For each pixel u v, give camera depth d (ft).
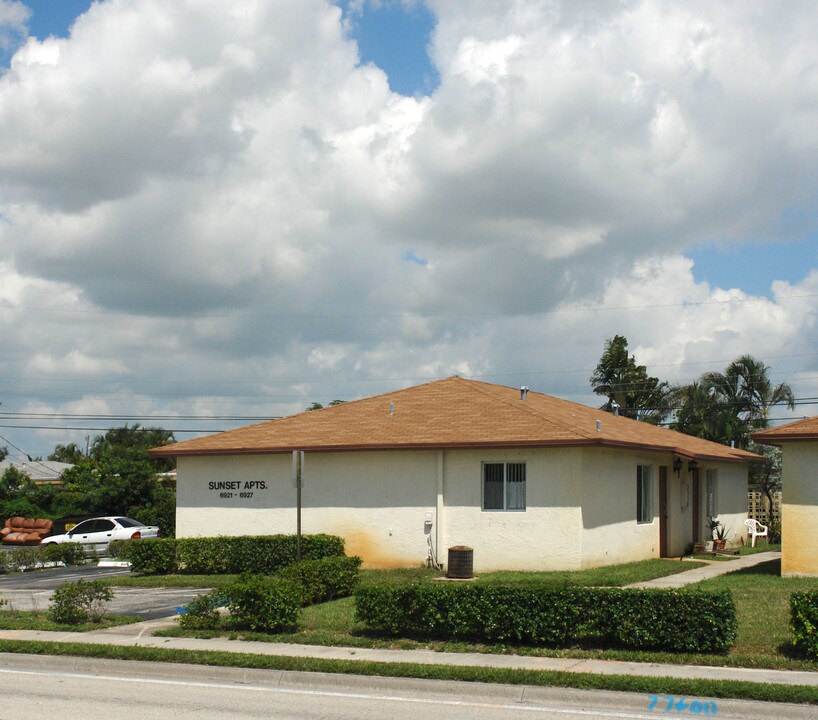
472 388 85.46
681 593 39.55
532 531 70.23
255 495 82.23
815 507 64.44
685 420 154.30
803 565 64.64
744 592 55.36
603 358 177.17
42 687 36.19
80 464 181.27
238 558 75.82
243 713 31.30
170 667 39.04
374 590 44.16
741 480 110.11
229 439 84.84
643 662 37.63
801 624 37.29
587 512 69.92
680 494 90.02
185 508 84.79
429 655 39.75
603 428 78.79
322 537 74.64
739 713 30.91
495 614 41.70
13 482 167.84
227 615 52.49
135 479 147.84
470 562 67.00
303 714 31.14
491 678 34.76
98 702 33.22
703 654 38.37
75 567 90.68
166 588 68.69
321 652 40.75
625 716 30.86
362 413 84.84
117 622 49.88
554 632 40.68
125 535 115.96
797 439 64.44
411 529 75.05
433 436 74.64
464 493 73.15
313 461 79.61
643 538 80.74
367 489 77.20
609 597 40.22
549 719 30.35
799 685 32.24
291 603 45.88
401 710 31.81
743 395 150.30
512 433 71.61
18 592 67.97
